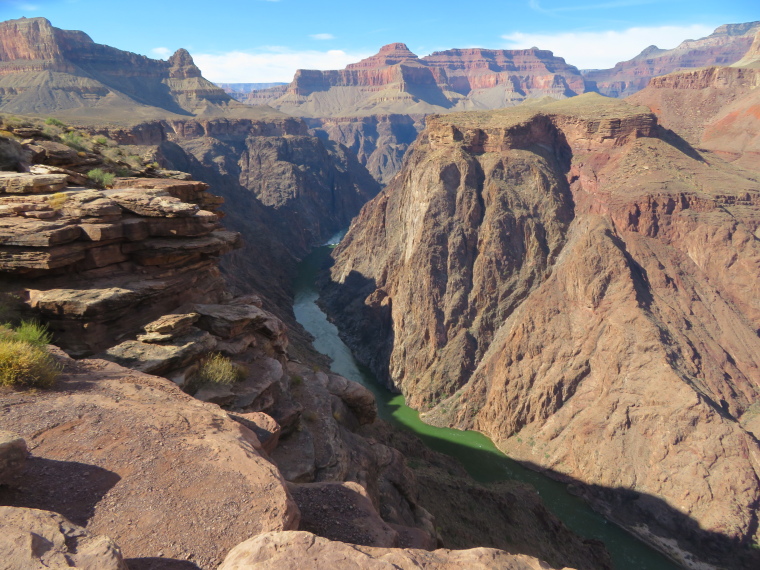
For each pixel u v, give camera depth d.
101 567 5.13
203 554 6.28
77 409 9.30
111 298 15.78
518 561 6.39
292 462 16.48
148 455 8.12
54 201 17.19
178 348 16.08
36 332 12.74
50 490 6.98
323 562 5.67
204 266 20.97
